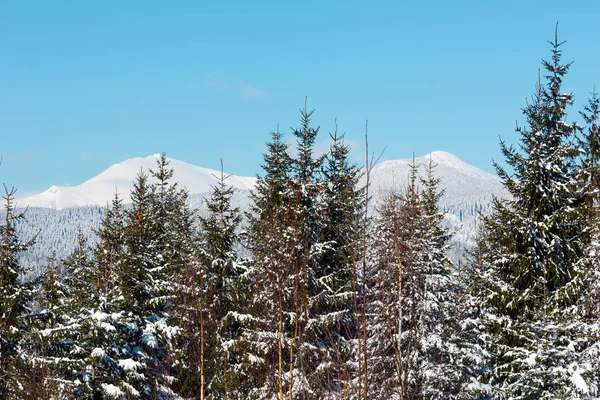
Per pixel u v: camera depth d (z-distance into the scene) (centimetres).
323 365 1512
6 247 2656
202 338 2488
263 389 2312
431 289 2156
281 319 2173
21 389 2356
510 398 2095
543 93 2462
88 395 2444
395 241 1256
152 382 2658
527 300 2366
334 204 2455
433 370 2003
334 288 2458
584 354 1977
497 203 2503
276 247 2311
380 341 1451
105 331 2544
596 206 2291
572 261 2375
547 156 2434
